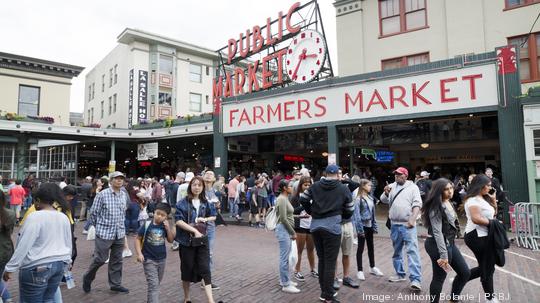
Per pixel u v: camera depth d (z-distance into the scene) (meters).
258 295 5.50
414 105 12.12
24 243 3.40
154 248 4.68
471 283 5.94
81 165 28.02
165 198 13.09
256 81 17.00
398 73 12.48
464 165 19.86
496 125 13.05
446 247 4.57
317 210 5.04
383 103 12.71
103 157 26.20
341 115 13.56
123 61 29.23
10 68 25.00
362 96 13.16
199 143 24.16
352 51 17.09
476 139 13.44
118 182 5.69
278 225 5.73
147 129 21.78
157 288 4.66
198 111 31.64
